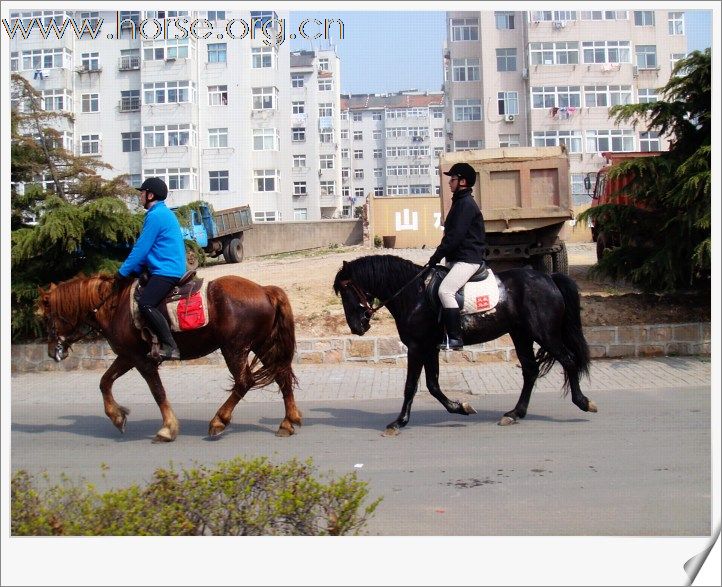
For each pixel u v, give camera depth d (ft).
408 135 211.00
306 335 42.86
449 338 25.79
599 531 16.83
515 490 19.75
